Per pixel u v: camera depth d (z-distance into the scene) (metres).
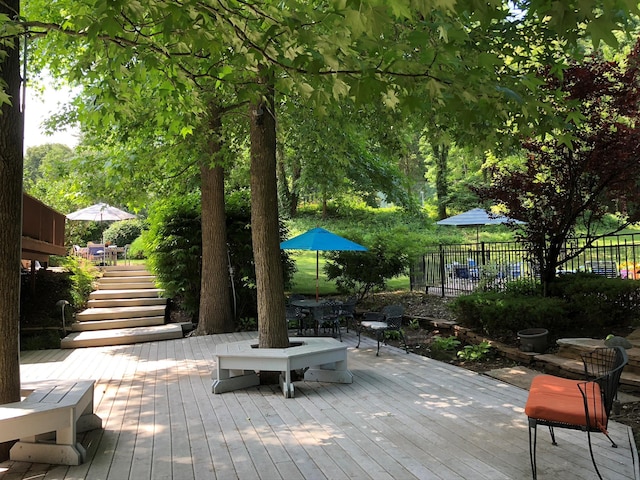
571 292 7.49
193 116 6.69
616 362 3.73
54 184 12.97
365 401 5.17
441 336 8.73
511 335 7.55
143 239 12.07
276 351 5.62
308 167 11.52
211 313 10.18
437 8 2.20
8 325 3.85
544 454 3.68
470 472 3.39
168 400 5.37
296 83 3.75
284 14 3.21
